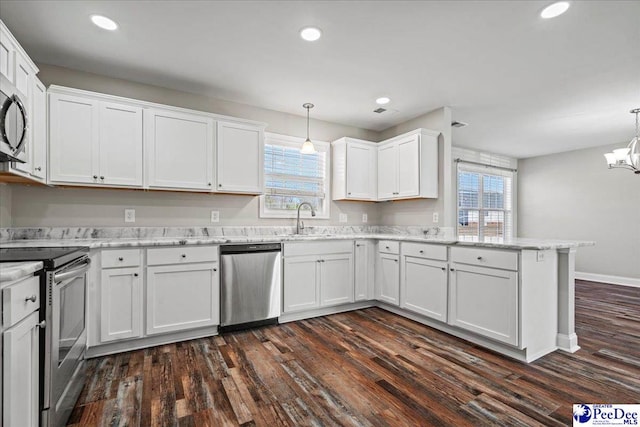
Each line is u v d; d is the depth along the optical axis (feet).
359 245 11.72
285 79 9.70
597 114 12.94
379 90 10.50
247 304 9.48
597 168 18.37
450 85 10.17
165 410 5.52
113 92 9.50
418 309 10.17
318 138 13.37
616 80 9.79
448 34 7.38
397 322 10.35
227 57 8.41
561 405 5.78
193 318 8.65
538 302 7.86
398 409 5.62
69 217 8.87
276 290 9.98
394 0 6.20
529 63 8.73
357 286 11.66
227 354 7.81
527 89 10.45
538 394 6.14
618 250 17.44
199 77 9.54
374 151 13.71
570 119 13.58
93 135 8.39
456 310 8.99
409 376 6.78
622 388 6.38
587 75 9.47
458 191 18.85
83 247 6.63
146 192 9.84
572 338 8.23
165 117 9.30
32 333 4.25
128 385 6.33
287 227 12.35
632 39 7.54
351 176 13.07
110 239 8.81
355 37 7.50
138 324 7.97
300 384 6.42
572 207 19.35
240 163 10.41
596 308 12.41
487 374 6.90
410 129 13.39
